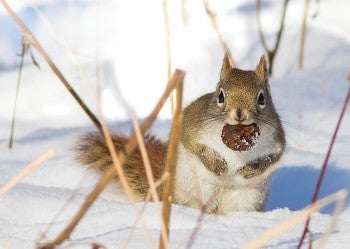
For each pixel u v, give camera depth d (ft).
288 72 47.21
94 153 33.73
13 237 24.22
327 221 26.43
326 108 42.16
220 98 29.58
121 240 23.50
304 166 35.12
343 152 36.65
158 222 25.95
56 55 48.52
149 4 53.57
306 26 51.90
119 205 28.30
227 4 54.03
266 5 54.29
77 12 53.42
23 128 40.88
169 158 18.45
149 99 43.98
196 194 30.58
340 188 32.78
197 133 30.22
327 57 48.75
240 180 30.48
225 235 24.27
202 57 47.80
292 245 23.32
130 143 18.25
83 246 22.79
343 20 52.80
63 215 27.58
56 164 34.40
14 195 29.07
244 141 28.50
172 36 49.80
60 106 43.27
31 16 53.21
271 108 30.32
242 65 47.14
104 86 44.73
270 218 27.12
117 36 50.14
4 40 50.57
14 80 46.26
